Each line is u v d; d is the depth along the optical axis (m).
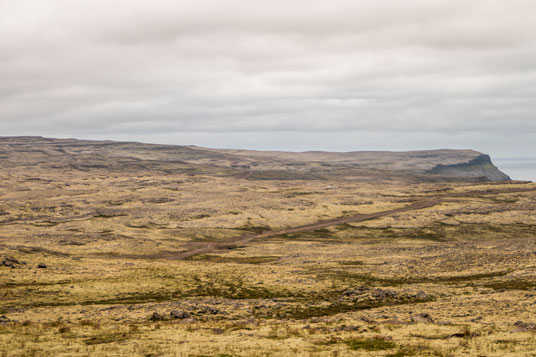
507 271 85.19
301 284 84.12
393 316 50.84
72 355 33.44
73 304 67.19
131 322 50.94
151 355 33.50
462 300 62.09
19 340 38.16
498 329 38.72
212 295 75.88
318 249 161.25
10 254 104.81
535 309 48.47
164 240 187.38
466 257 105.31
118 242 171.25
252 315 59.12
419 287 77.25
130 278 86.50
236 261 141.50
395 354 31.97
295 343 36.53
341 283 85.00
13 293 72.19
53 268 94.12
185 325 47.06
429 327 41.53
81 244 165.62
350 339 37.34
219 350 34.53
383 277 92.25
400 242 189.38
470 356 30.19
